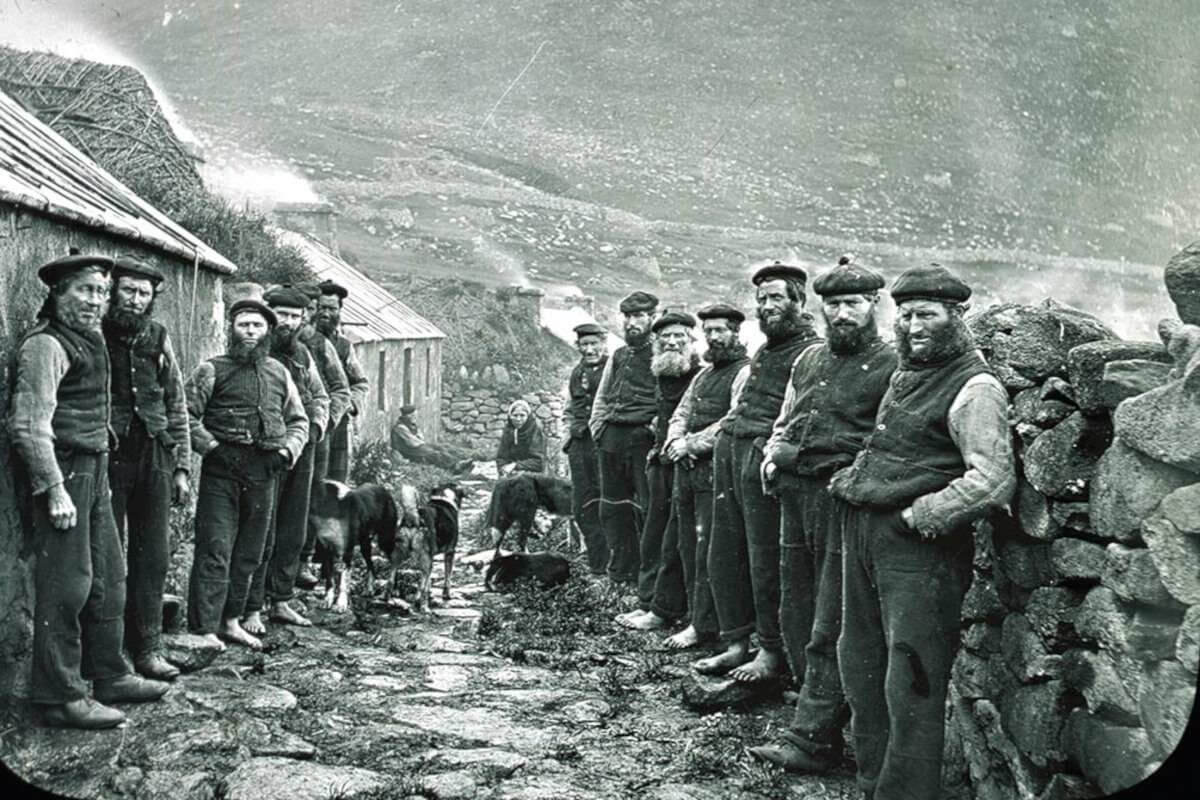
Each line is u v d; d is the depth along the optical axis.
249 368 6.30
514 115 76.75
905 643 3.94
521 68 84.12
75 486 4.52
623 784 4.50
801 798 4.45
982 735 4.25
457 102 80.38
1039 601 3.76
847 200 65.81
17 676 4.56
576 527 11.37
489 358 27.86
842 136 76.62
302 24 92.12
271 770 4.36
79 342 4.57
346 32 90.19
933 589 3.94
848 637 4.23
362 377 9.34
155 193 14.04
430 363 24.00
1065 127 72.12
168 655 5.62
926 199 65.69
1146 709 3.18
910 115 79.06
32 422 4.36
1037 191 64.44
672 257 52.75
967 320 4.59
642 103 81.88
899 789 3.93
